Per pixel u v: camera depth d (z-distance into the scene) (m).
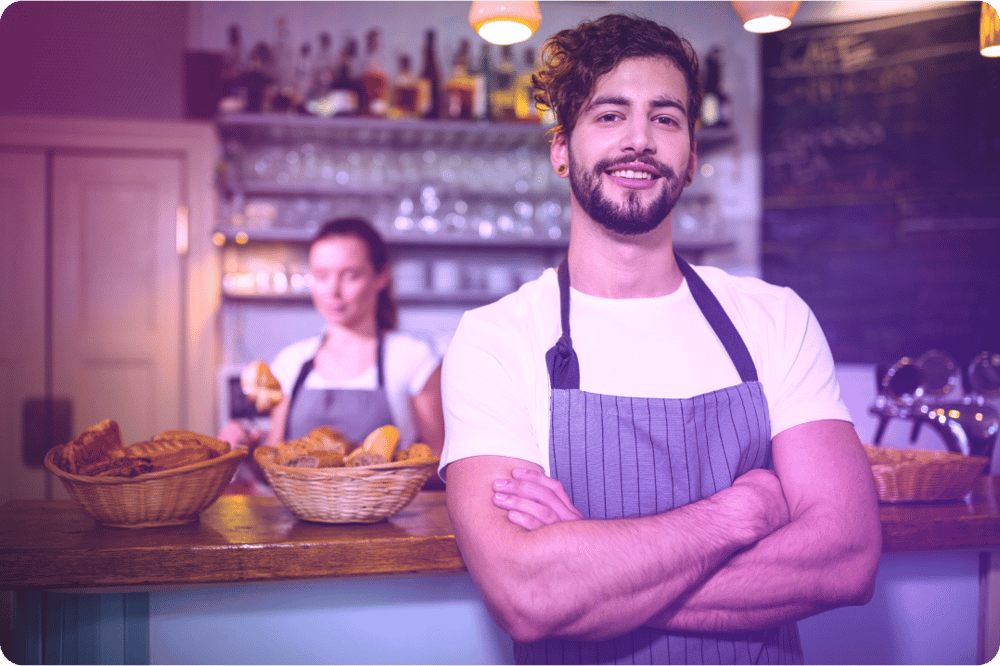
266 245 3.32
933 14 2.91
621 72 1.04
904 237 3.02
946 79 2.91
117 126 3.25
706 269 1.19
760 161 3.29
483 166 3.26
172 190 3.29
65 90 3.25
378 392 2.18
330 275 2.24
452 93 3.12
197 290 3.27
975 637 1.29
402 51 3.37
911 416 1.57
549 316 1.10
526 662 1.00
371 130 3.12
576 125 1.07
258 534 1.06
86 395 3.24
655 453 1.00
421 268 3.13
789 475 0.99
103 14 3.27
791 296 1.14
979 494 1.33
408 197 3.17
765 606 0.92
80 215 3.25
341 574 1.02
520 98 3.19
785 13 1.28
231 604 1.11
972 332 2.93
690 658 0.95
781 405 1.05
